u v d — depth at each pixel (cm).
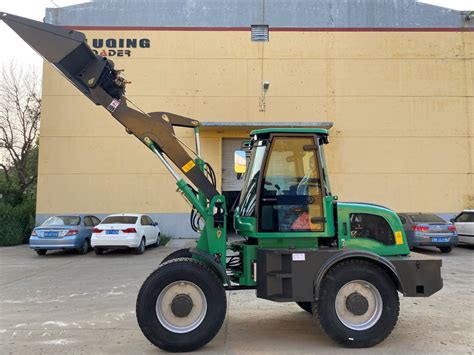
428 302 733
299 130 555
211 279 500
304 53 1830
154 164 1800
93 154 1791
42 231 1380
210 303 495
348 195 1794
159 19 1830
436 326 592
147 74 1817
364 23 1836
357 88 1822
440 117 1814
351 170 1800
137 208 1788
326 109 1816
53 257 1367
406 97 1820
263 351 495
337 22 1836
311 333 566
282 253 514
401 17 1841
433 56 1831
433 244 1340
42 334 561
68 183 1780
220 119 1811
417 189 1795
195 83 1820
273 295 510
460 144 1806
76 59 541
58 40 534
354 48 1831
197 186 547
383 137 1809
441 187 1794
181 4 1836
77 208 1775
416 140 1809
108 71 552
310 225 547
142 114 556
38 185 1773
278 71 1823
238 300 760
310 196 554
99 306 715
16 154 2608
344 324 506
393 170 1802
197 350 497
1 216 1722
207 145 1814
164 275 493
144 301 485
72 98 1798
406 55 1831
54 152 1784
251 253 543
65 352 492
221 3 1839
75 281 951
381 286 511
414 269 529
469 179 1795
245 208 585
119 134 1798
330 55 1830
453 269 1084
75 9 1814
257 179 561
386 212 573
